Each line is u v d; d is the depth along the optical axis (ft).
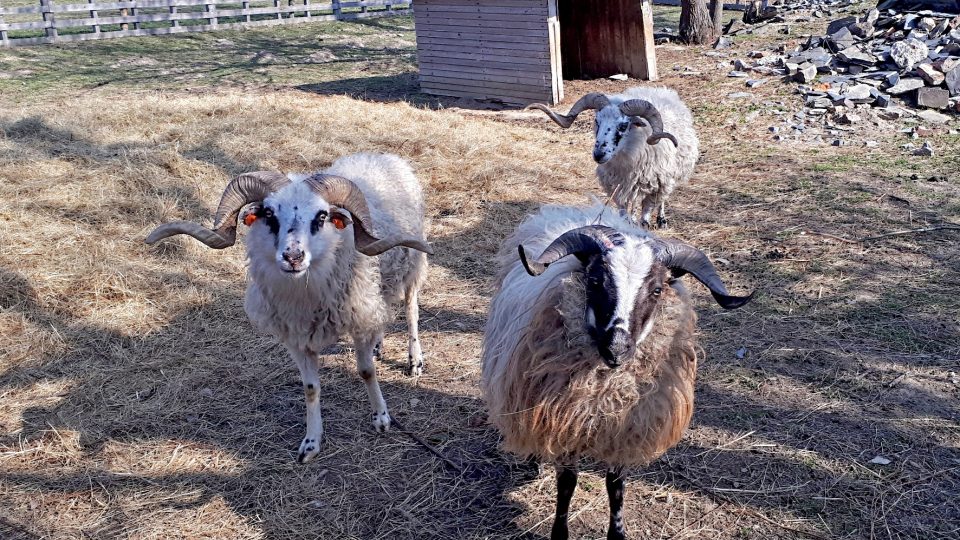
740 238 11.34
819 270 10.15
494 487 6.68
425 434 7.38
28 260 9.75
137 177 11.98
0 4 36.63
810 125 16.67
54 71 24.49
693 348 5.78
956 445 6.90
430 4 21.39
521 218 12.11
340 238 6.61
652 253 5.33
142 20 30.68
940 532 5.98
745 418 7.40
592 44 22.94
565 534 5.98
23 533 6.11
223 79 24.17
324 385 8.13
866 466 6.70
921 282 9.70
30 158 12.48
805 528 6.09
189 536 6.12
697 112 18.17
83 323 8.93
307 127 15.08
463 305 9.77
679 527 6.18
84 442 7.15
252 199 6.41
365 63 27.20
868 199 12.49
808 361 8.24
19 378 8.04
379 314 7.12
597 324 5.23
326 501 6.53
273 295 6.63
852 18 22.99
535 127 18.08
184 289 9.71
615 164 11.35
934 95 16.87
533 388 5.66
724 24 28.76
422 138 14.79
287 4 39.40
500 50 20.30
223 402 7.81
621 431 5.61
